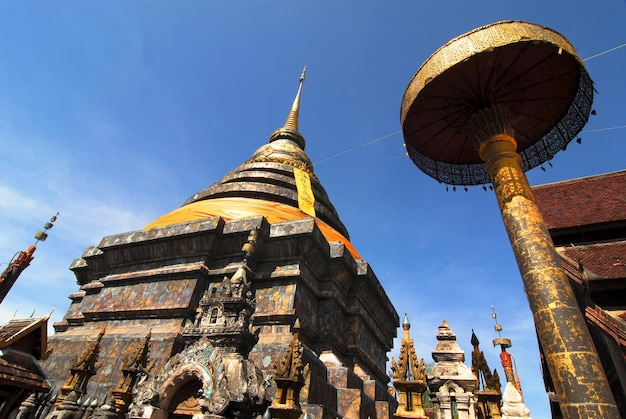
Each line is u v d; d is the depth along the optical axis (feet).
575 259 49.93
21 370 42.96
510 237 39.01
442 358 47.65
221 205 79.15
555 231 59.26
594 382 29.14
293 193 94.07
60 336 63.93
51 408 45.27
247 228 63.10
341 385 51.08
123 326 61.52
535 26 40.75
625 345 36.35
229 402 25.80
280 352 50.16
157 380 29.30
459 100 48.55
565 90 48.29
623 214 55.67
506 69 44.62
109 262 72.95
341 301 67.51
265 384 28.86
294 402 29.04
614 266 45.37
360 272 71.77
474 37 41.65
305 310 59.36
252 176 97.96
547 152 54.44
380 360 78.79
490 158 44.57
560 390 30.30
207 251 64.39
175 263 66.23
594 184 67.56
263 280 60.34
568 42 41.60
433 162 59.82
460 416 42.68
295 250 61.82
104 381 52.75
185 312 58.13
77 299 79.20
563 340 31.27
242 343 29.32
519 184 40.78
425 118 51.83
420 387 38.78
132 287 66.39
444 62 42.57
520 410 36.01
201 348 29.40
